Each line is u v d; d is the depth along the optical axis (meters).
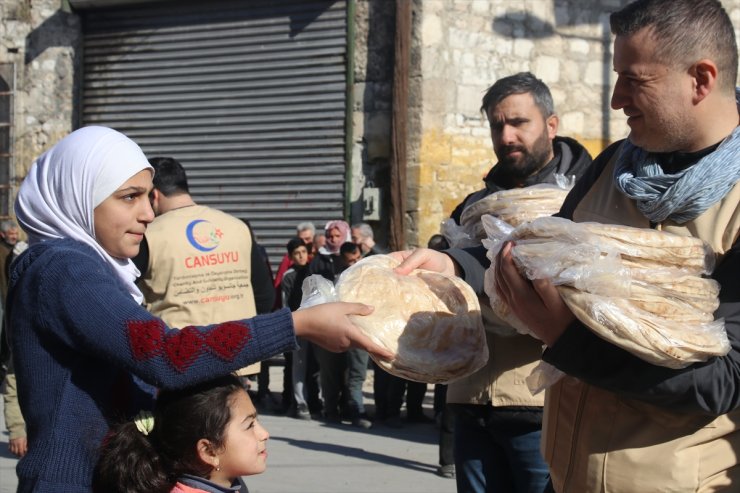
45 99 13.77
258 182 12.82
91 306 2.29
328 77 12.49
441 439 7.00
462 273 3.06
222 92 12.98
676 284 2.16
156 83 13.31
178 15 13.19
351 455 7.76
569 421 2.51
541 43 12.45
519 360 3.45
